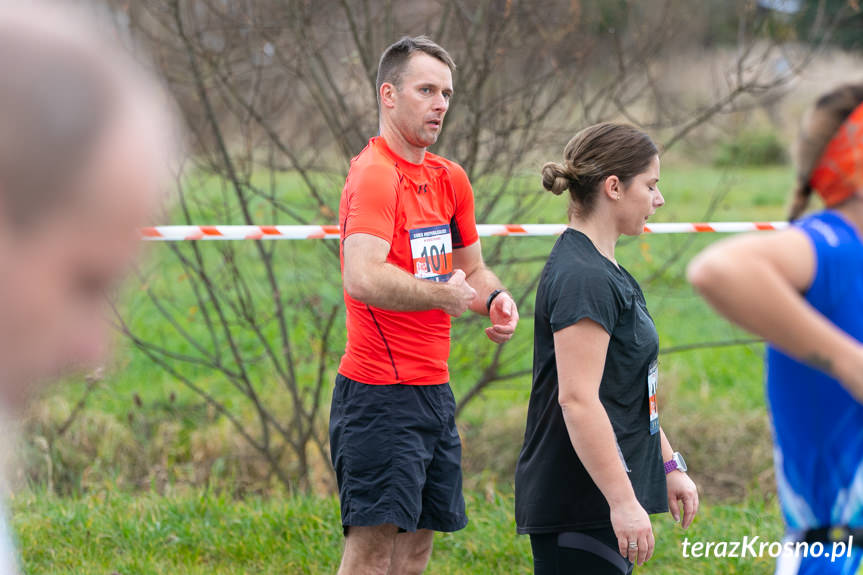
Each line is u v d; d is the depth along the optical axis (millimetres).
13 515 12320
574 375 6906
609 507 7293
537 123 14672
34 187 1499
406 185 8891
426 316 8812
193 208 16516
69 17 1601
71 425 16391
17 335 1574
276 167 14898
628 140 7387
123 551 11773
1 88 1466
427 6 15281
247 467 16172
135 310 20969
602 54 15758
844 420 4578
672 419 17953
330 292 19922
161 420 17672
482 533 12328
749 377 21109
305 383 18812
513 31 14344
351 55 14258
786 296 3977
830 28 15891
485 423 18047
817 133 4508
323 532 12297
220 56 14156
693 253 25531
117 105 1576
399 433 8672
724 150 49094
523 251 17234
